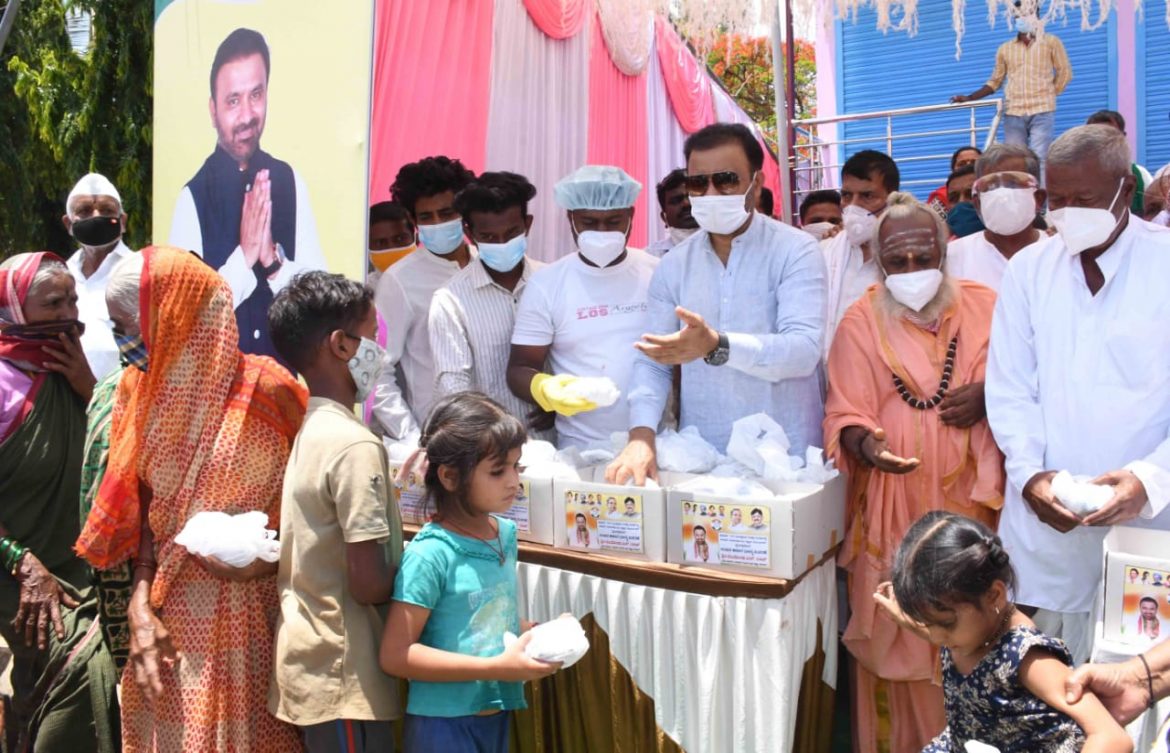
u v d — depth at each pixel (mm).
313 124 3010
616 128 6520
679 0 4445
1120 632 2012
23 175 8875
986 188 2834
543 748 2664
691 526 2420
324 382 2158
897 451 2564
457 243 3574
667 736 2457
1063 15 5277
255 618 2219
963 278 2883
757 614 2330
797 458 2609
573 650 1983
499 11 5102
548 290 3057
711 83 8445
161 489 2203
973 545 1719
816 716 2588
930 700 2543
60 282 2924
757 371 2586
